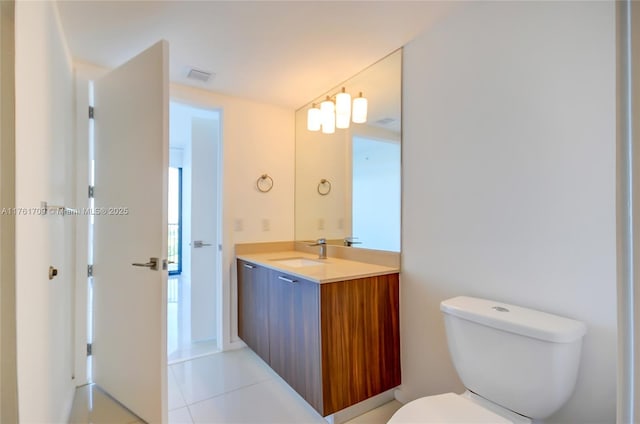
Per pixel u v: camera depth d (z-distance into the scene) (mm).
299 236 2943
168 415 1745
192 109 2842
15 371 909
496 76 1441
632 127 376
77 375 2018
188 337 2963
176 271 5980
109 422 1688
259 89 2533
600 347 1124
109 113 1923
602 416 1117
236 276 2691
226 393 1973
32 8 1052
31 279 1017
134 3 1493
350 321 1706
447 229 1648
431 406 1178
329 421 1692
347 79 2346
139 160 1696
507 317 1192
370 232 2164
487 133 1475
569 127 1210
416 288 1813
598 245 1136
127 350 1771
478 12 1510
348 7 1549
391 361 1860
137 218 1707
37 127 1106
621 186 387
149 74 1638
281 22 1667
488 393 1229
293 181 3014
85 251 2055
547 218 1268
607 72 1121
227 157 2650
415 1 1512
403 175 1909
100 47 1889
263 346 2219
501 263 1416
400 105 1925
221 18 1627
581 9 1185
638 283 371
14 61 905
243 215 2732
